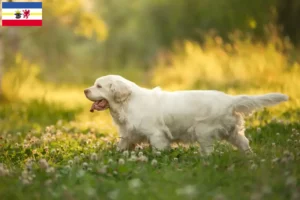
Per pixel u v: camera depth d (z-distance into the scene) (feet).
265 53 56.49
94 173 20.54
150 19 123.13
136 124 24.54
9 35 84.69
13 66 72.08
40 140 29.43
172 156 23.31
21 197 17.65
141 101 24.82
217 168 20.30
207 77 65.10
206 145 23.93
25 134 35.73
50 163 23.45
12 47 84.94
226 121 23.84
